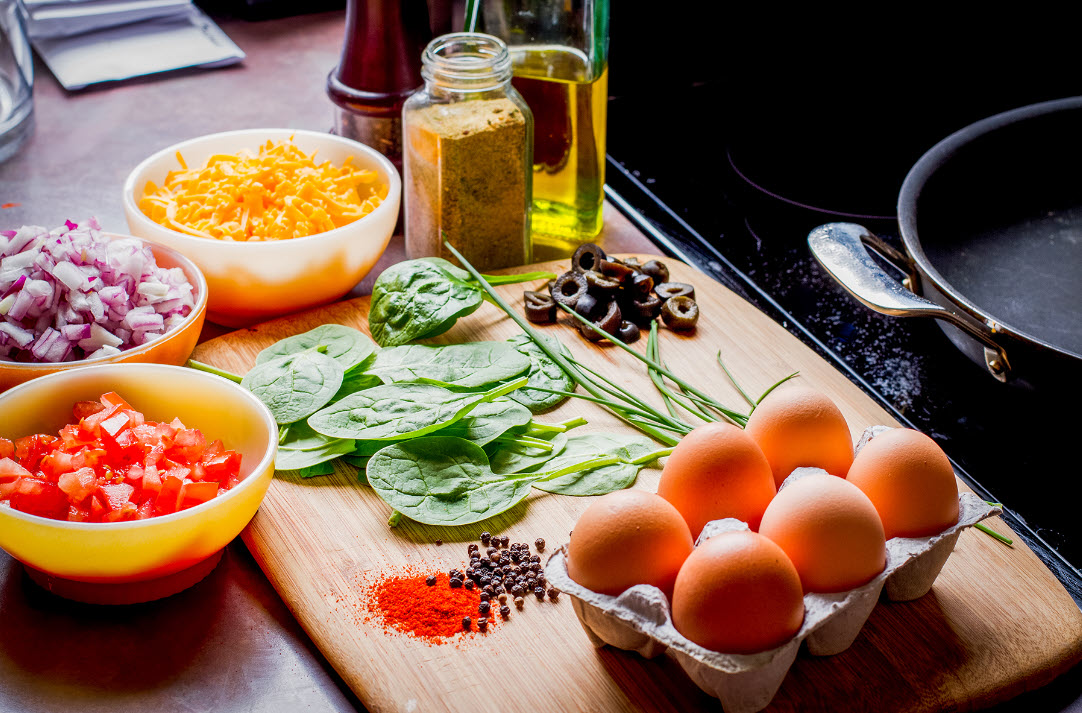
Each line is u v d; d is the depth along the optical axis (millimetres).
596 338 980
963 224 1051
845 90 1223
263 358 932
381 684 779
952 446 932
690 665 754
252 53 1404
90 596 817
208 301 976
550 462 889
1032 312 993
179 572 824
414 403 895
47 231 915
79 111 1228
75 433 831
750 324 992
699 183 1141
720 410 907
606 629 771
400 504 849
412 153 1002
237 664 798
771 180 1138
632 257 1033
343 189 1008
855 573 763
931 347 1010
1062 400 896
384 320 963
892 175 1137
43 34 1352
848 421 917
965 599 820
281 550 837
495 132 987
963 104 1179
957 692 780
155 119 1219
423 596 815
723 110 1228
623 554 755
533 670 787
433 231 1021
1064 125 1052
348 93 1058
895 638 800
